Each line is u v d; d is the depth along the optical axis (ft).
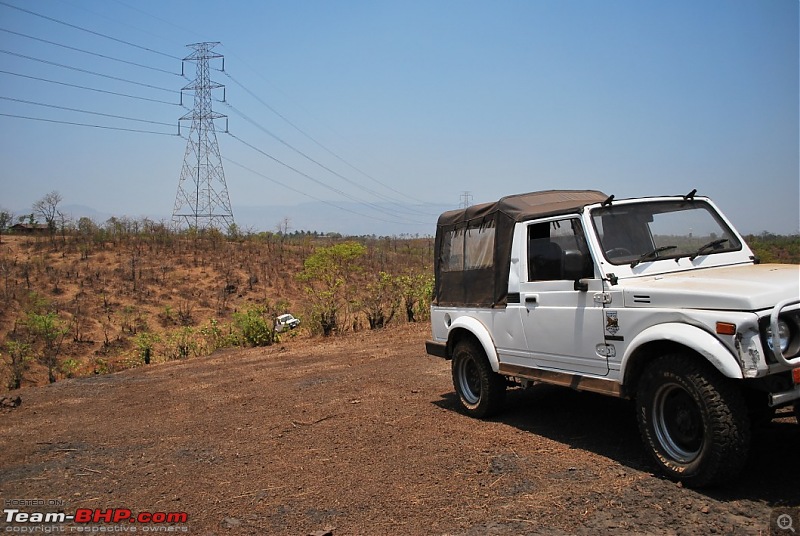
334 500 15.62
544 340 19.08
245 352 46.60
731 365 13.25
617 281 16.87
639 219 18.56
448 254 24.54
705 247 18.71
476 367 22.50
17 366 55.06
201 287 111.24
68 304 94.53
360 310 53.67
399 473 17.19
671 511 13.42
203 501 16.20
